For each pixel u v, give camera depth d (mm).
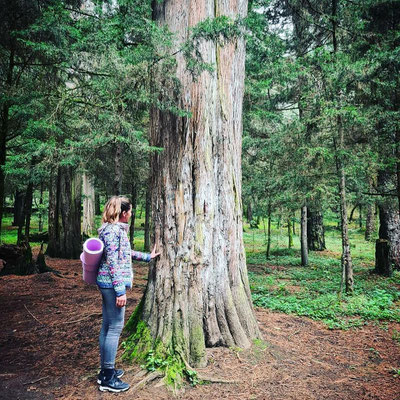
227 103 3852
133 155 7961
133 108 4469
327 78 6621
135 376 3043
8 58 6988
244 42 4219
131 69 3672
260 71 7277
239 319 3787
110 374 2873
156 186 3701
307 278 9633
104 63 3793
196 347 3328
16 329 4387
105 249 2852
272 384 3119
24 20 6570
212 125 3703
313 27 11008
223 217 3760
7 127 6680
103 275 2898
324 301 6402
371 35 7621
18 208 22531
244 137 9922
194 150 3598
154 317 3490
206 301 3564
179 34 3742
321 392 3051
